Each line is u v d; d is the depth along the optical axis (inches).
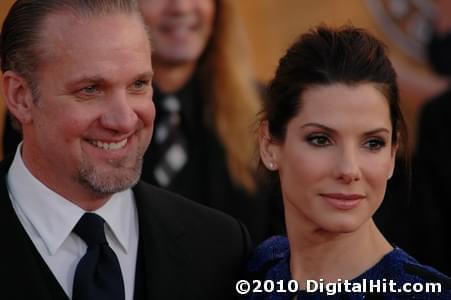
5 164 359.6
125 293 346.3
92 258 337.1
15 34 336.5
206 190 538.0
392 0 642.8
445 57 640.4
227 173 542.0
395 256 315.3
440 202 567.5
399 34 644.1
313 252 327.9
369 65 312.2
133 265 350.9
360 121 309.3
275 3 625.3
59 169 338.3
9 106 345.1
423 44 645.9
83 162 333.7
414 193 568.7
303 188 317.7
